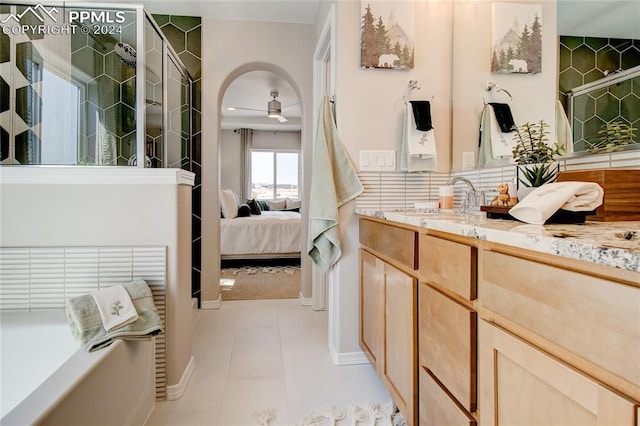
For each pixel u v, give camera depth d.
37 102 1.93
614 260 0.49
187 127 2.83
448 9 1.96
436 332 1.03
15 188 1.58
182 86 2.75
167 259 1.62
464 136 1.85
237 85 4.63
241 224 4.39
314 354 2.04
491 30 1.65
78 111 1.94
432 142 1.84
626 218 0.97
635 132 0.99
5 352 1.38
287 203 6.98
